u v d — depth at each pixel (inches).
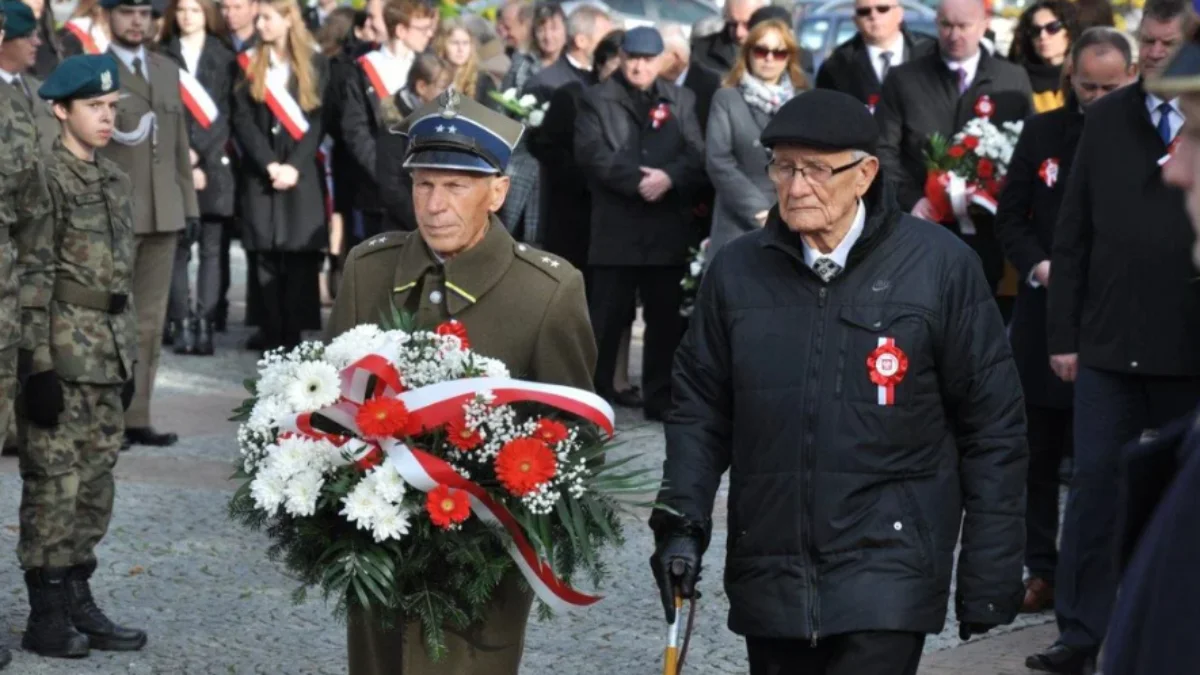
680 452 221.3
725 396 223.3
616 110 509.4
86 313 308.5
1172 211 288.2
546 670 305.7
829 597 210.7
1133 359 294.7
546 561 207.9
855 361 212.2
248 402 218.2
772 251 219.0
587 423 215.8
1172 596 105.7
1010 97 428.5
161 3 597.6
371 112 588.7
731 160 477.7
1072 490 307.4
